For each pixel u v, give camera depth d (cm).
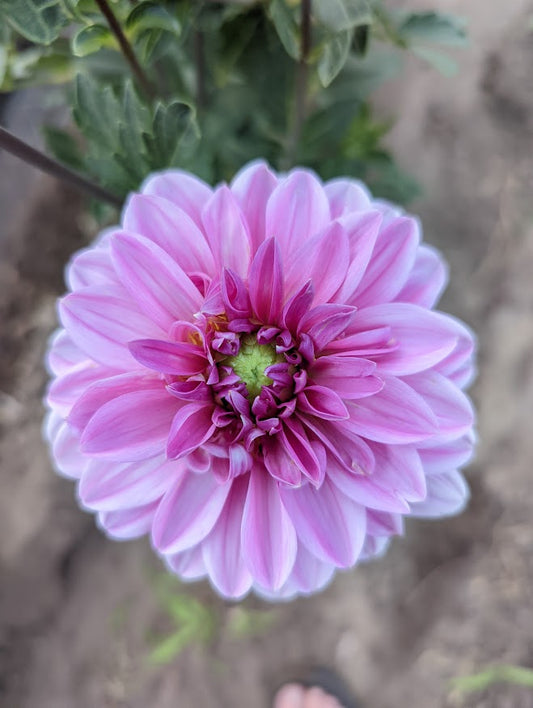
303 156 29
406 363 17
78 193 37
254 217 18
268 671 40
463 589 39
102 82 26
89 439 16
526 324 39
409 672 39
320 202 17
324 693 39
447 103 39
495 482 39
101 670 39
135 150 21
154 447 16
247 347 17
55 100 32
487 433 39
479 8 39
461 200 40
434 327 17
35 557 38
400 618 39
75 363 18
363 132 31
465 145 40
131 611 39
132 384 17
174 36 20
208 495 17
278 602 40
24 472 38
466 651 39
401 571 39
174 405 17
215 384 17
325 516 17
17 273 38
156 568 39
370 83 29
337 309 16
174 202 18
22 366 38
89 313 17
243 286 16
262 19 24
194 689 39
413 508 19
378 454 17
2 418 38
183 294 17
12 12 16
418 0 39
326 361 17
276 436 17
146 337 17
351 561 17
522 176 40
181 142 21
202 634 39
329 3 18
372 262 17
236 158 29
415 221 17
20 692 39
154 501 18
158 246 16
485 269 40
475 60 39
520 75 39
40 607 39
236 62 27
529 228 40
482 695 39
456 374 18
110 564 39
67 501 38
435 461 18
